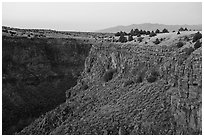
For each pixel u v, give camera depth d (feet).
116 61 164.55
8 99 185.47
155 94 107.14
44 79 215.31
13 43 224.12
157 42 143.64
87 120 120.37
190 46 116.98
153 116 95.91
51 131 140.36
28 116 180.86
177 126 86.74
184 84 88.79
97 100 140.87
